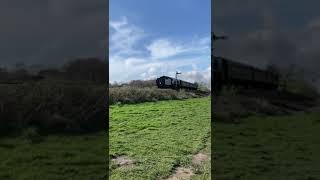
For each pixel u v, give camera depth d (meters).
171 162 12.59
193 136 17.12
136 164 12.55
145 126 19.48
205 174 11.60
